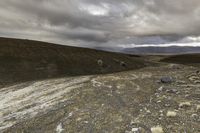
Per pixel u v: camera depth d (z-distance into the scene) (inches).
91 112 634.8
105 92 883.4
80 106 713.0
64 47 3868.1
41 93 1087.6
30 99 998.4
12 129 627.2
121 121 531.2
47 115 689.0
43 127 591.2
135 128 466.9
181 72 1473.9
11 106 933.2
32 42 3646.7
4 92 1343.5
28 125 629.6
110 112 614.2
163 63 4847.4
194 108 557.6
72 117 616.4
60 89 1093.8
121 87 977.5
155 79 1183.6
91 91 916.0
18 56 2637.8
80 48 4156.0
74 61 3014.3
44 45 3619.6
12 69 2151.8
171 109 574.6
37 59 2696.9
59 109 722.8
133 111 602.5
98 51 4330.7
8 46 2970.0
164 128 448.8
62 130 536.7
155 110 585.0
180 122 471.2
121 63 3422.7
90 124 543.2
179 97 705.0
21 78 1941.4
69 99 828.0
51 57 2913.4
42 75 2134.6
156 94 790.5
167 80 1026.7
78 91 949.8
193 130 423.5
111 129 492.4
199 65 3590.1
